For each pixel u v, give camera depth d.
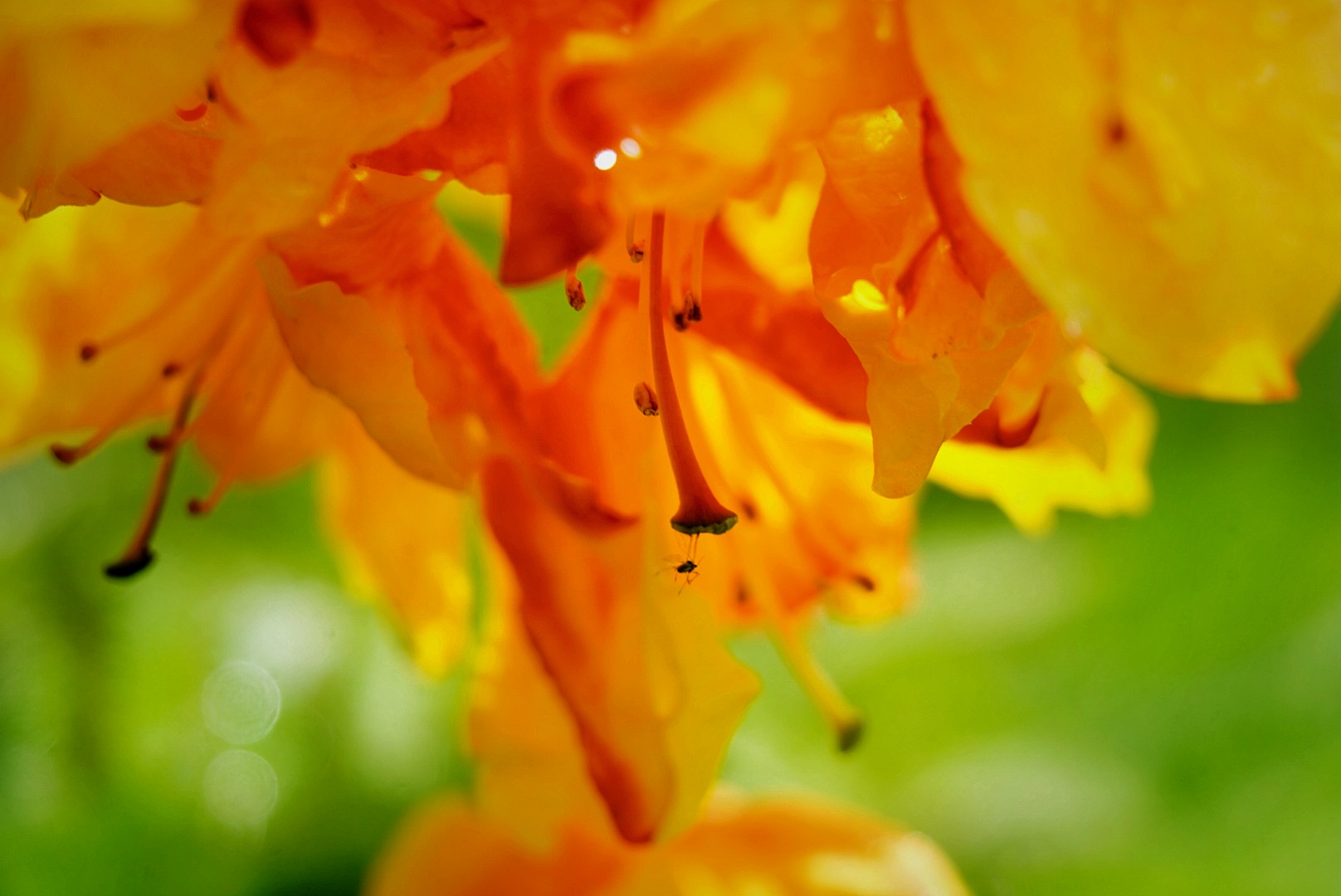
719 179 0.23
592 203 0.23
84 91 0.23
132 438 0.33
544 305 0.34
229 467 0.29
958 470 0.28
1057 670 0.34
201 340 0.28
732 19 0.23
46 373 0.28
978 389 0.24
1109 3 0.23
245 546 0.34
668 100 0.23
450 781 0.33
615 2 0.23
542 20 0.24
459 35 0.24
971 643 0.34
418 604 0.30
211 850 0.32
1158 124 0.23
